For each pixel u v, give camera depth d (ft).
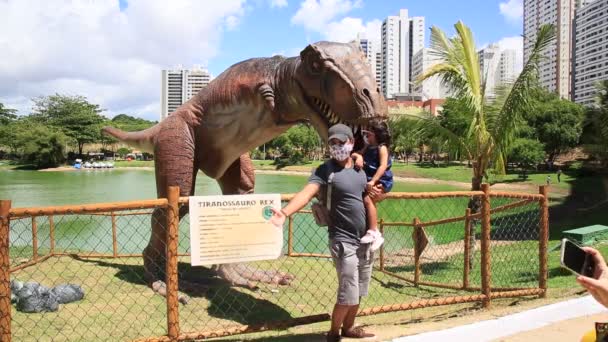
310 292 24.53
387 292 27.27
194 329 18.10
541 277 21.42
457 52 36.78
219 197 14.15
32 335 17.26
